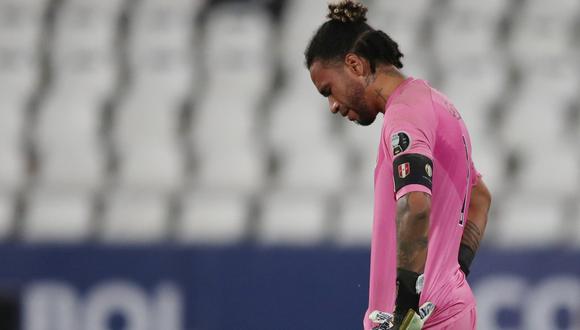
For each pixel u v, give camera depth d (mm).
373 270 10961
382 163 10766
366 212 25797
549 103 28828
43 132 28797
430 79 29125
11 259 22000
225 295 21594
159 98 29438
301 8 30938
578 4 30703
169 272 21781
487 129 28047
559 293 21344
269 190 26688
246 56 30281
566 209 26047
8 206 26500
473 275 21359
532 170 27188
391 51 11164
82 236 23812
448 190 10844
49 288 21953
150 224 26047
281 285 21438
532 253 21406
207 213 26078
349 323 21141
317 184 26828
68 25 31156
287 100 28906
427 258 10820
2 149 28250
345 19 11117
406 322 10055
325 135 27891
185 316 21672
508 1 30812
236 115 28656
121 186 27188
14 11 31266
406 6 30719
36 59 30641
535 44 30172
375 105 11141
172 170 27562
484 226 12094
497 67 29562
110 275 21906
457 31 30344
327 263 21297
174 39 30734
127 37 30906
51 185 27266
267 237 25234
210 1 31266
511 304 21328
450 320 10781
